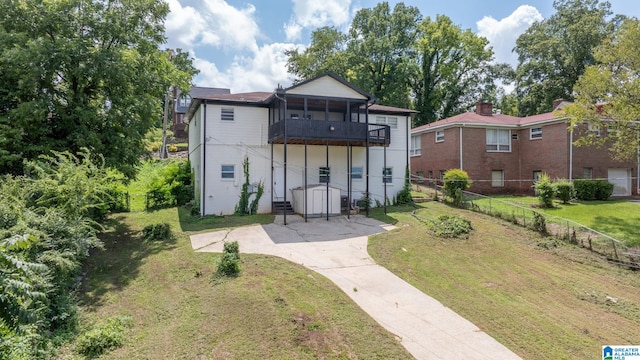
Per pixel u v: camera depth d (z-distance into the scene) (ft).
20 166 44.42
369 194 70.54
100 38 49.34
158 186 69.82
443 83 139.23
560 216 56.39
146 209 66.39
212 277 32.53
